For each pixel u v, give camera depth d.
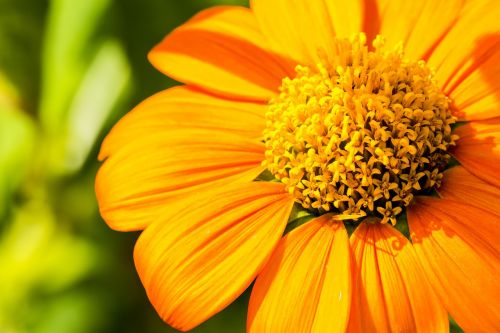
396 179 0.19
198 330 0.23
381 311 0.18
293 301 0.18
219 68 0.20
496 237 0.18
